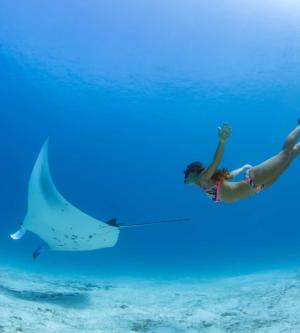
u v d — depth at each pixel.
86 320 5.43
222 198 3.62
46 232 7.13
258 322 5.59
